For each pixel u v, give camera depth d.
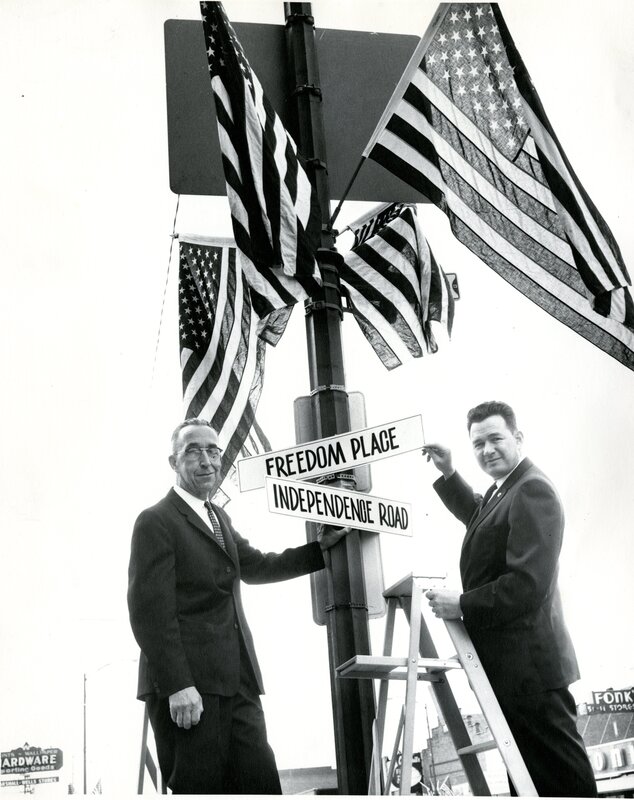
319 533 6.00
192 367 7.37
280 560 6.32
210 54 5.75
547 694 6.52
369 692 5.47
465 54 6.51
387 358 7.24
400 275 7.37
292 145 5.91
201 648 6.16
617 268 6.40
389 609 5.58
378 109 7.42
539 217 6.40
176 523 6.51
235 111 5.68
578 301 6.37
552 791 6.30
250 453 7.17
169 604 6.25
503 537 7.03
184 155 7.00
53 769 7.72
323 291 6.09
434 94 6.43
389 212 7.57
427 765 7.68
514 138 6.43
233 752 5.96
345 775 5.30
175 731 5.94
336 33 7.47
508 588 6.78
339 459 5.71
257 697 6.18
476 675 5.35
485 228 6.31
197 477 6.80
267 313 5.70
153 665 6.09
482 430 7.46
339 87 7.40
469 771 5.32
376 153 6.30
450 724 5.36
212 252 7.70
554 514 7.04
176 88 7.12
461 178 6.34
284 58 6.92
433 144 6.36
